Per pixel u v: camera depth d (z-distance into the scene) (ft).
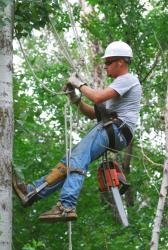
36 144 55.06
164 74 51.57
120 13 51.08
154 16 51.08
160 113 54.39
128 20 50.96
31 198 25.75
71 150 25.94
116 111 26.22
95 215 52.44
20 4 29.86
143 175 53.42
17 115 38.50
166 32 50.67
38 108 57.67
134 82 26.18
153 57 52.19
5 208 24.23
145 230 48.19
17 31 30.17
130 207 52.95
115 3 50.55
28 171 52.90
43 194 25.94
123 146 26.30
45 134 57.72
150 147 56.95
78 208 53.52
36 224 52.75
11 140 24.85
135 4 50.72
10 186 24.53
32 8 30.07
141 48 51.93
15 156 52.54
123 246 47.32
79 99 27.40
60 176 25.98
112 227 49.60
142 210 52.24
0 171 24.38
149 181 53.42
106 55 26.55
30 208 52.80
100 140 25.84
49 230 52.70
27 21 30.30
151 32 50.83
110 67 26.50
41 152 54.24
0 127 24.64
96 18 52.54
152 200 53.16
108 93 25.71
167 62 52.16
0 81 24.95
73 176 25.44
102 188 26.84
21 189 25.75
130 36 51.57
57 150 54.95
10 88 25.12
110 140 25.91
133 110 26.23
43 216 25.27
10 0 25.20
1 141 24.57
